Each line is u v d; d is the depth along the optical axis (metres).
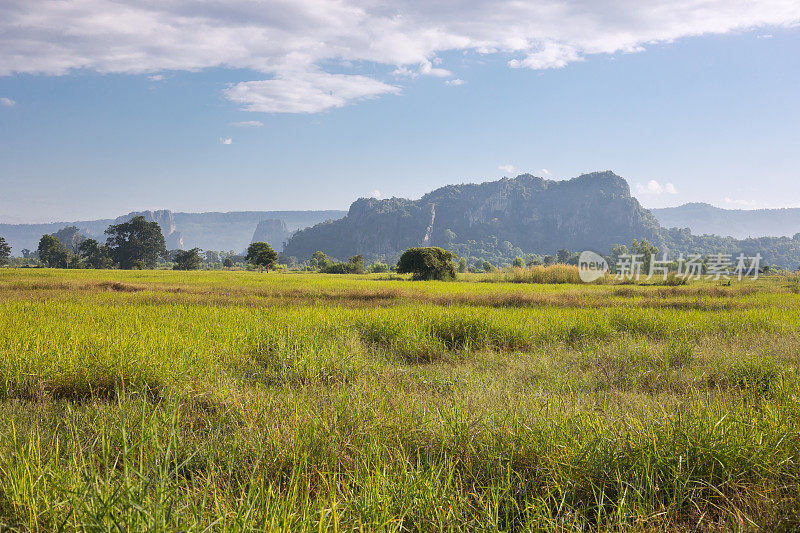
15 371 5.39
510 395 4.95
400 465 3.17
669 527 2.66
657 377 6.18
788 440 3.30
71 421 4.02
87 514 2.24
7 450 3.20
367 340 8.68
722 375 6.13
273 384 5.75
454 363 7.52
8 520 2.53
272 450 3.36
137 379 5.22
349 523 2.47
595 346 8.27
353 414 4.03
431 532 2.56
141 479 2.57
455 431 3.65
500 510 2.84
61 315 10.53
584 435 3.48
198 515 2.40
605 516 2.69
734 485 2.88
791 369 5.70
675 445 3.20
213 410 4.61
